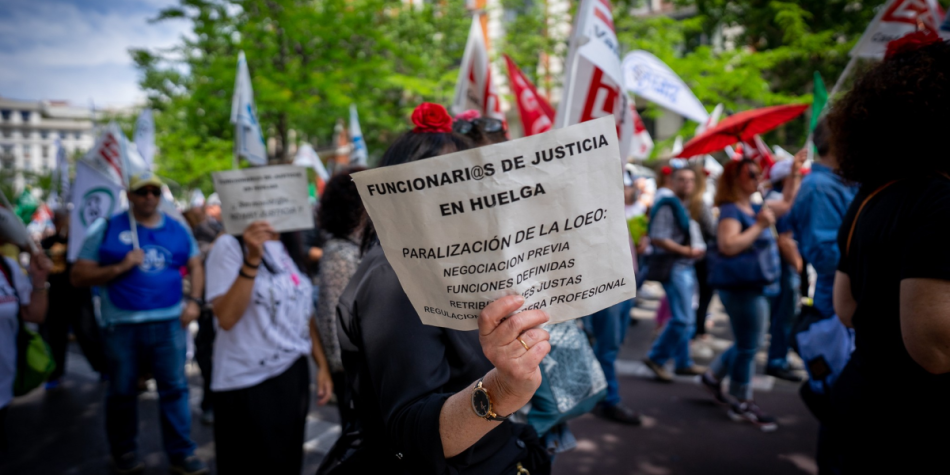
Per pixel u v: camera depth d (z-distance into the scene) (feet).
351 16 34.40
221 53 36.40
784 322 14.49
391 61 39.06
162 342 10.86
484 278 2.90
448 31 46.88
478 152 2.72
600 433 12.07
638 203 24.00
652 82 14.58
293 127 39.22
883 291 4.45
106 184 13.92
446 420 3.32
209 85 33.22
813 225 8.25
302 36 32.91
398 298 3.83
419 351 3.67
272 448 7.78
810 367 7.14
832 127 5.24
